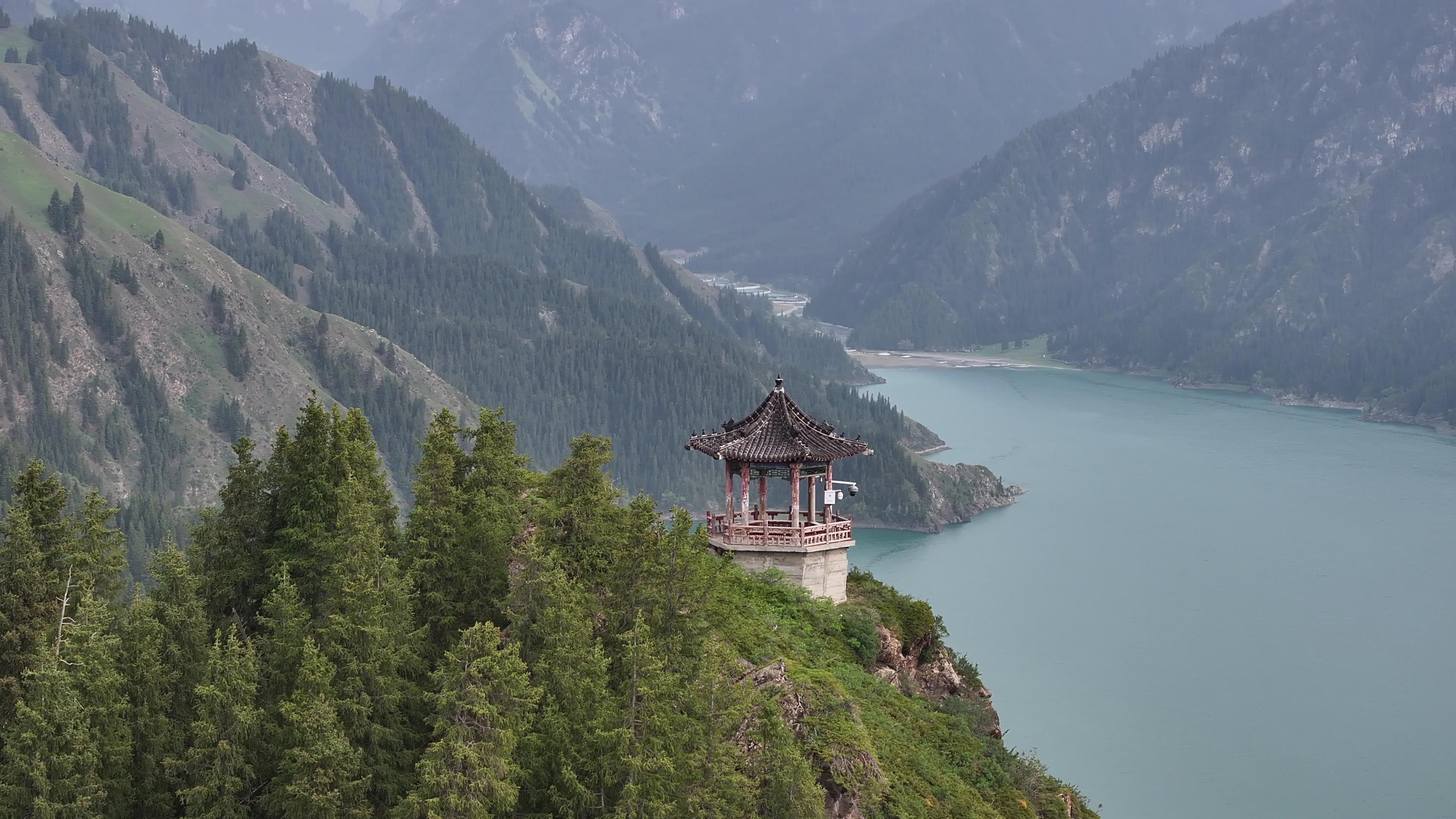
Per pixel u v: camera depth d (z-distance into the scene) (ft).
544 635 195.72
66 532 205.67
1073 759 531.91
